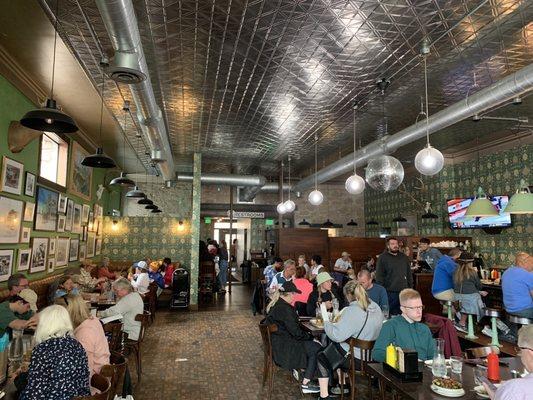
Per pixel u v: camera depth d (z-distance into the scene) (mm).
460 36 4438
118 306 5066
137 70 3721
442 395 2371
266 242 16094
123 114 7293
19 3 3893
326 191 16594
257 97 6449
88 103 7004
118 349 4609
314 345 4363
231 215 13719
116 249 12773
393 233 14055
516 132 8789
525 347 2068
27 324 3553
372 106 6820
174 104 6824
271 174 14336
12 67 5230
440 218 11375
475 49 4742
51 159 7879
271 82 5816
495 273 8469
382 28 4285
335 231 16422
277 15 4047
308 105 6785
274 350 4352
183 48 4773
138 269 10023
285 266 6863
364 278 5188
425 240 7848
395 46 4691
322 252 11492
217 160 11789
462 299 5242
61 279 6191
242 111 7172
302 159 11500
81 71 5605
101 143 9930
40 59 5199
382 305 5152
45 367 2469
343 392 4344
